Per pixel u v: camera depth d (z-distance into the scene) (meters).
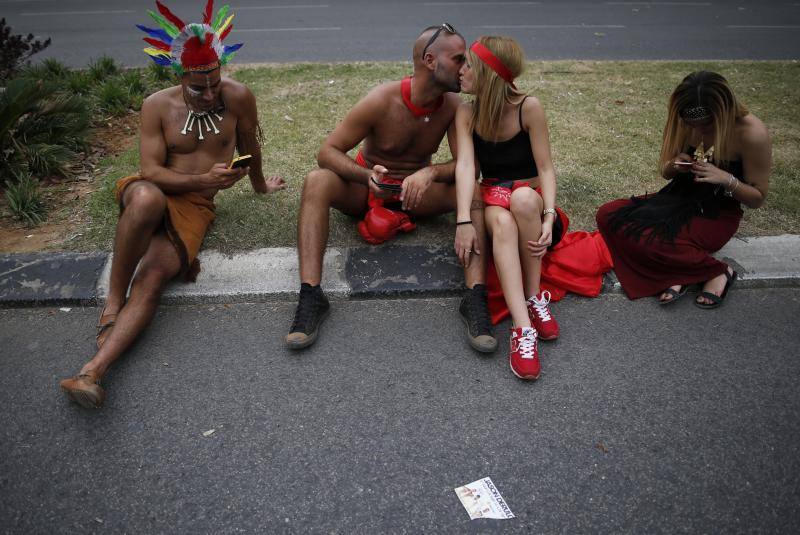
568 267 3.04
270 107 5.39
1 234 3.50
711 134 2.90
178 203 2.96
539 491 2.07
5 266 3.17
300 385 2.52
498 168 3.02
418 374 2.58
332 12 11.22
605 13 11.08
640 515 1.98
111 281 2.77
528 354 2.54
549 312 2.87
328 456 2.20
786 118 5.19
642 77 6.32
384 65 6.68
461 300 2.99
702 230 2.92
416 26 9.84
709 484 2.08
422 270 3.16
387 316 2.93
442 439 2.27
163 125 2.92
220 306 3.00
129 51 8.15
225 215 3.60
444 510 2.00
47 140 4.32
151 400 2.44
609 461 2.17
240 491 2.07
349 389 2.50
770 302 2.99
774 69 6.68
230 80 3.04
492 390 2.50
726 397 2.44
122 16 10.79
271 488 2.08
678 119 2.93
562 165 4.25
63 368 2.62
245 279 3.08
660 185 4.00
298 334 2.65
